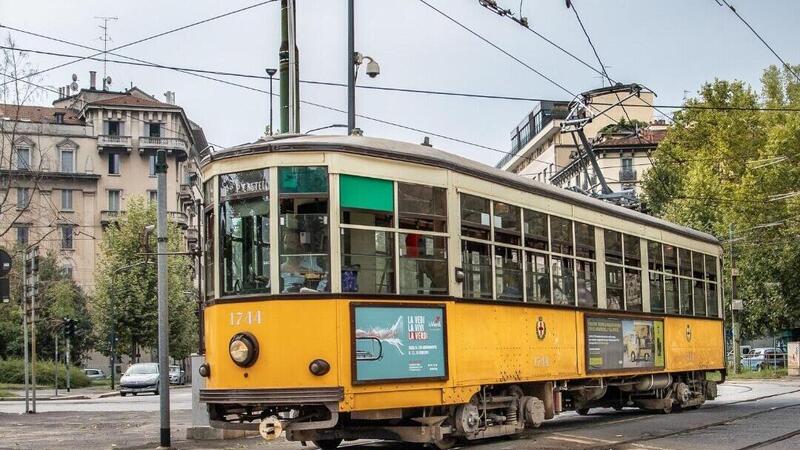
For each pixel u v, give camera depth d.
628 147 69.62
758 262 47.88
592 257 17.09
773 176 45.31
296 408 11.71
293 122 16.42
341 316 11.41
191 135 87.94
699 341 22.00
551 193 15.79
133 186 78.88
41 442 15.80
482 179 13.83
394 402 11.92
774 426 16.72
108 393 44.19
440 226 12.84
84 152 77.81
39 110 79.50
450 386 12.71
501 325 13.98
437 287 12.67
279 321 11.36
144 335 57.94
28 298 25.34
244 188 11.79
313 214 11.53
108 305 57.22
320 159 11.59
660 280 20.11
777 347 57.47
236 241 11.78
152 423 19.80
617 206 18.50
